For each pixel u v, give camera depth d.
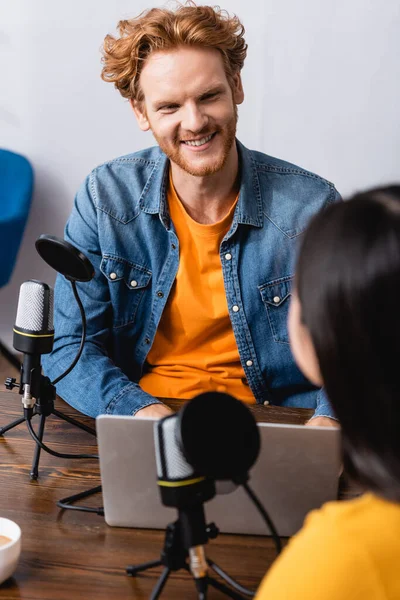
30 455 1.38
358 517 0.66
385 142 3.31
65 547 1.12
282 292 1.82
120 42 1.71
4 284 3.28
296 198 1.84
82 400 1.59
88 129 3.44
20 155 3.38
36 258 3.60
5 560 1.01
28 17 3.33
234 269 1.81
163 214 1.80
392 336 0.63
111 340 1.90
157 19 1.63
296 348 0.75
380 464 0.67
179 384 1.82
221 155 1.69
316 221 0.69
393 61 3.21
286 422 1.52
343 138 3.33
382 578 0.63
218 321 1.83
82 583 1.04
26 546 1.12
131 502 1.15
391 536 0.65
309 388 1.89
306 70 3.26
